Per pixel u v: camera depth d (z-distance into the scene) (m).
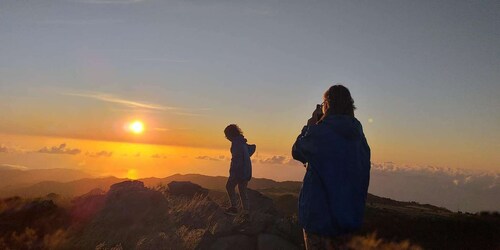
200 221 10.48
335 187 3.83
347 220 3.77
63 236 8.83
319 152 3.91
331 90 4.21
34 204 11.53
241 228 9.69
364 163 4.02
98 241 8.62
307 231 4.03
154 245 8.16
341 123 3.97
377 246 10.45
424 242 16.39
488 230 20.94
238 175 11.53
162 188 15.44
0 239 8.45
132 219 9.98
